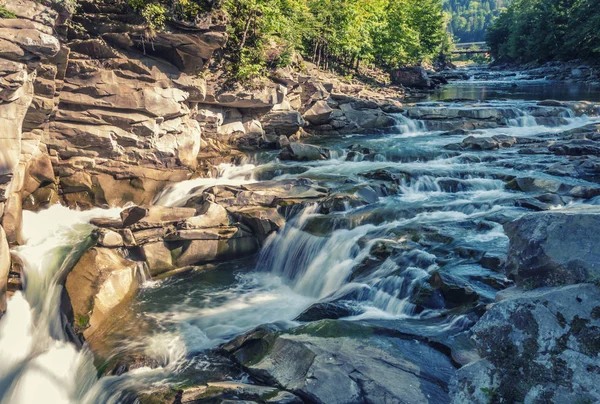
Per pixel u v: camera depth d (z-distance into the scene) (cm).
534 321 557
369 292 1081
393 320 925
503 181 1656
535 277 620
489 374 564
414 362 736
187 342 1041
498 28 11088
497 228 1261
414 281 1041
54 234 1464
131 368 952
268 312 1184
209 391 789
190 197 1658
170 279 1377
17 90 1186
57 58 1491
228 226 1483
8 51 1143
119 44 1753
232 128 2288
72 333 1098
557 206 1380
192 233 1420
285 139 2386
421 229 1302
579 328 530
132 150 1773
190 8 1838
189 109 2055
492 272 1035
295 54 3003
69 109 1662
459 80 7056
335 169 1956
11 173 1215
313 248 1365
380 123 2805
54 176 1656
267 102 2258
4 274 1177
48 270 1280
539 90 4750
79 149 1689
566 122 2692
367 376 703
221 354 956
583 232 591
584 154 1922
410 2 6481
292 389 725
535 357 543
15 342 1122
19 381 1027
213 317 1163
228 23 2088
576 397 504
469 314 861
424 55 6494
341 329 834
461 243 1189
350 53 4550
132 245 1361
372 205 1543
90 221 1557
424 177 1719
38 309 1202
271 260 1443
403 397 658
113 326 1134
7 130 1200
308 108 2727
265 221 1467
